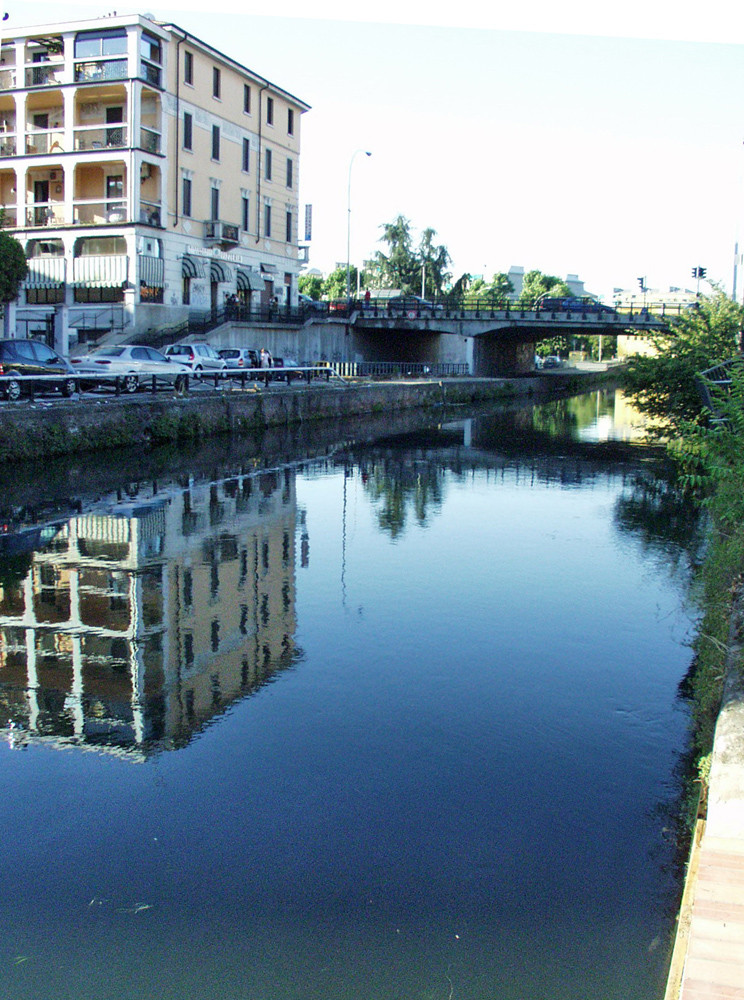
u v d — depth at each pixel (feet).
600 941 17.37
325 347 185.68
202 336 147.64
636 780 23.63
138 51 138.21
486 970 16.55
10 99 146.72
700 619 35.91
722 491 29.71
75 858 19.76
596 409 160.35
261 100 175.94
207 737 25.72
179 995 15.84
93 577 41.91
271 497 63.82
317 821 21.35
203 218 159.12
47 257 145.18
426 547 49.32
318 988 16.02
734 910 13.73
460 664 31.81
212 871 19.42
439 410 149.59
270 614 37.01
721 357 76.79
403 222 328.29
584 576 43.65
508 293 412.77
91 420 79.41
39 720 26.78
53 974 16.28
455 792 22.86
